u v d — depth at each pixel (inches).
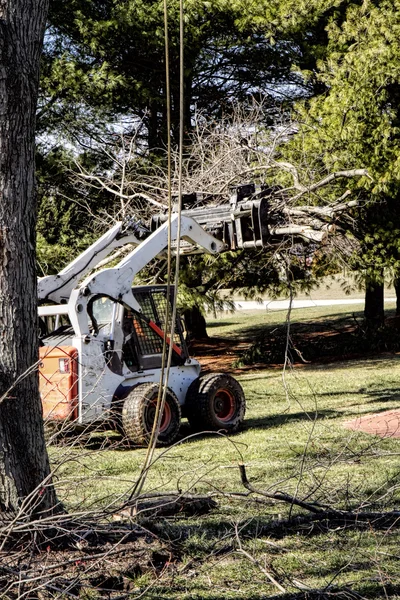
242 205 425.4
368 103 683.4
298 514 232.7
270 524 222.2
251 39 808.9
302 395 544.4
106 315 397.4
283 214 527.8
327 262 748.0
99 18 772.6
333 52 761.6
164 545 198.4
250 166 601.9
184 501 234.8
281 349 825.5
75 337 378.6
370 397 512.4
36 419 194.2
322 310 1306.6
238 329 1142.3
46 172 708.0
